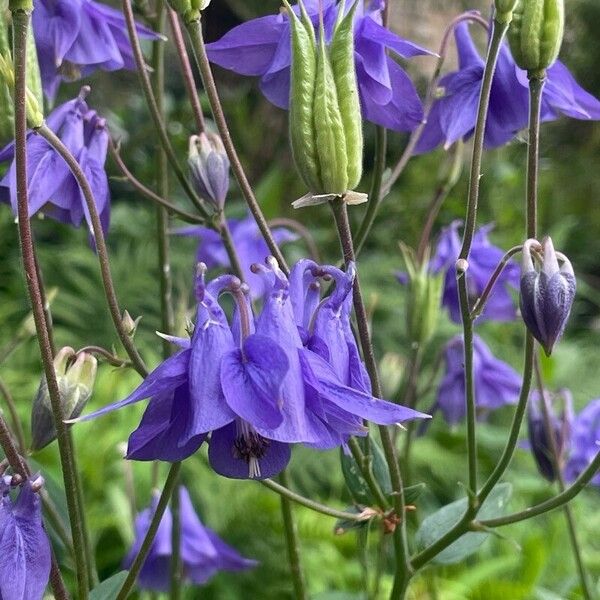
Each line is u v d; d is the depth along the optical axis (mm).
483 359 303
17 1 180
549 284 202
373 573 409
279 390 170
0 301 652
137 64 234
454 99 234
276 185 692
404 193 805
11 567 181
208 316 178
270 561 453
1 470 187
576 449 305
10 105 213
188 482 483
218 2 833
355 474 234
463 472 521
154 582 292
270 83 223
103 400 491
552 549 429
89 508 432
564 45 977
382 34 211
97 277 678
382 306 696
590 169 974
